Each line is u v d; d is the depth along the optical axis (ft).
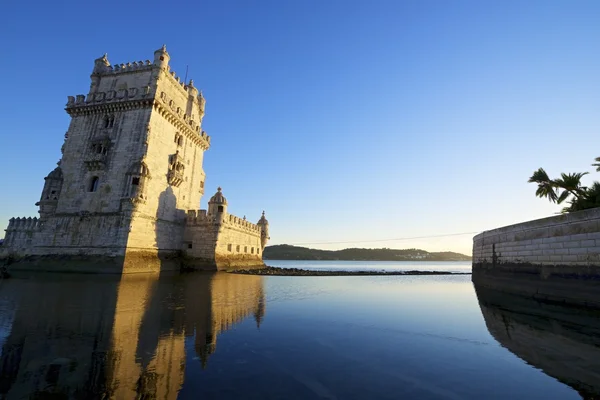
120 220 115.24
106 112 134.10
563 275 64.39
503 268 90.84
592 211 57.93
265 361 30.48
